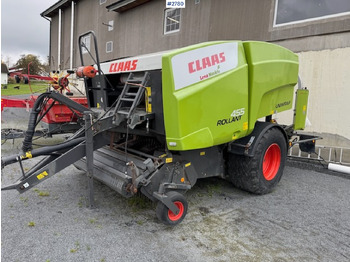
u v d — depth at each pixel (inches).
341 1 215.8
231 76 117.3
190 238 105.3
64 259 89.4
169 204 106.9
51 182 159.9
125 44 491.2
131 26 474.0
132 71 118.9
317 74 231.8
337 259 95.1
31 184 107.0
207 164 136.0
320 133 232.1
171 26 400.5
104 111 133.0
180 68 101.0
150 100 112.6
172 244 100.7
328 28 222.2
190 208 132.5
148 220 118.4
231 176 149.4
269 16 265.9
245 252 97.4
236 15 298.5
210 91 109.7
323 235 111.1
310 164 211.3
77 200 135.9
